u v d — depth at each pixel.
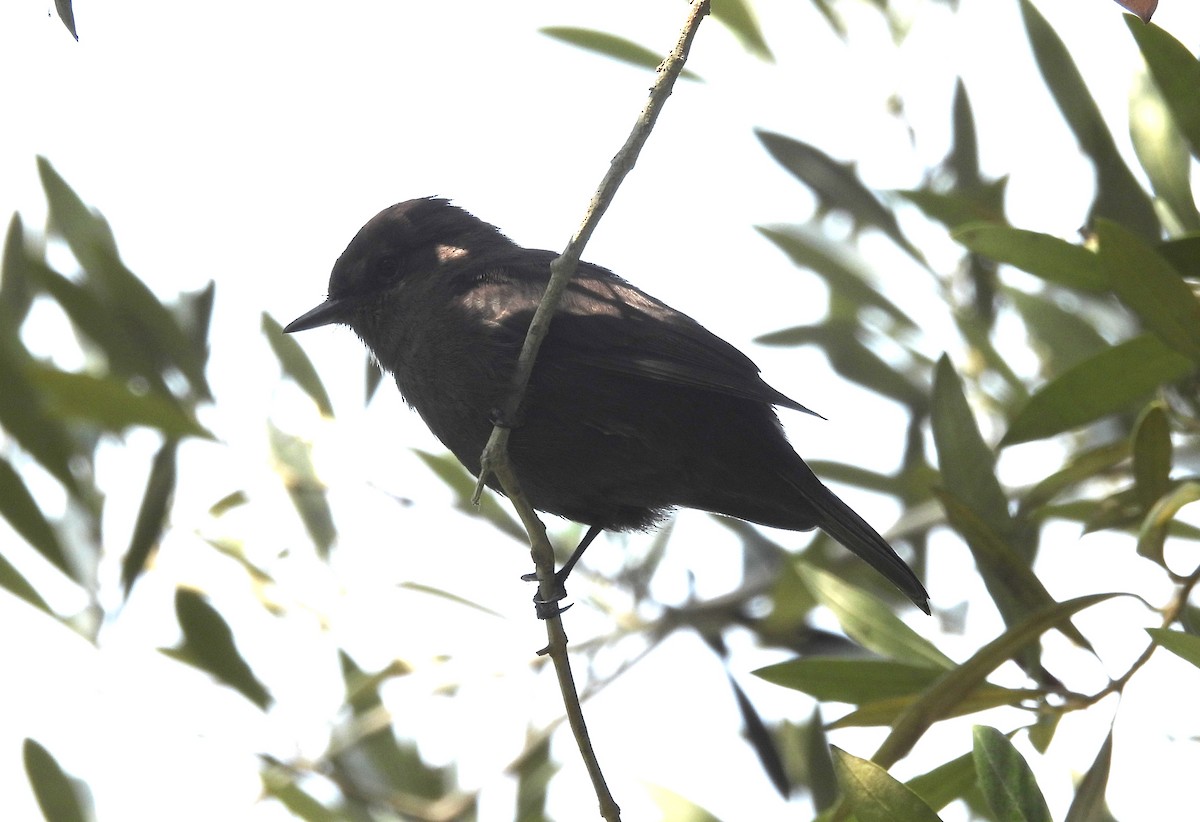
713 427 9.78
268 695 11.20
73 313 11.88
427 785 11.60
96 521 11.27
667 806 10.31
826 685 8.50
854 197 11.72
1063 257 8.94
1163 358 8.72
